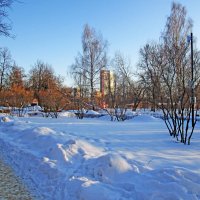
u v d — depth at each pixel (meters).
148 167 6.54
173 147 9.34
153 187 5.13
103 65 39.53
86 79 39.19
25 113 34.00
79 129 15.15
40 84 57.72
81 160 7.50
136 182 5.55
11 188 6.22
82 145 8.70
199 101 14.02
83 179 5.88
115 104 29.02
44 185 6.37
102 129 15.18
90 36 40.38
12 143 11.23
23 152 9.30
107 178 6.03
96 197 5.11
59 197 5.59
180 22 28.52
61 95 33.53
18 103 35.09
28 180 6.85
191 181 5.18
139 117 26.19
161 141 10.62
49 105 32.31
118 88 32.31
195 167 6.54
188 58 14.52
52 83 38.66
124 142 10.29
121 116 26.36
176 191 4.88
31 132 11.80
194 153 8.30
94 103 36.62
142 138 11.38
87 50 40.03
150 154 8.10
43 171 7.14
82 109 32.06
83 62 39.81
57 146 8.39
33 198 5.62
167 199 4.72
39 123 19.52
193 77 12.76
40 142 10.16
